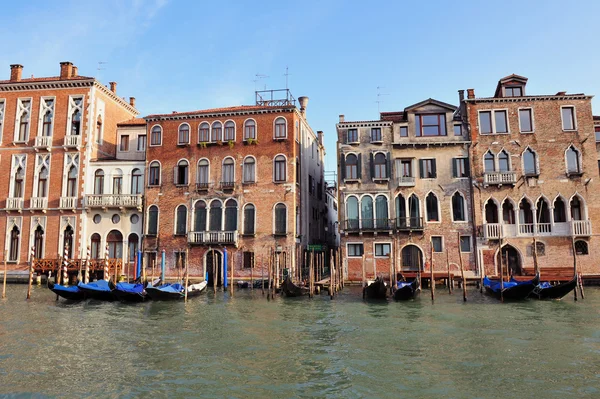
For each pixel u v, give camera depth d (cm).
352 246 2727
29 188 2997
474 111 2709
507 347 1209
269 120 2841
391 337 1338
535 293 2039
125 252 2892
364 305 1956
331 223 4384
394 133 2759
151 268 2858
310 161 3344
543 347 1205
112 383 953
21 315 1742
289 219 2731
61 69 3127
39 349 1221
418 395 880
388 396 877
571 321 1541
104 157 3158
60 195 2959
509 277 2334
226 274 2652
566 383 934
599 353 1141
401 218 2673
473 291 2370
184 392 902
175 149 2927
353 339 1319
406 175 2730
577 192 2575
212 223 2820
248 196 2798
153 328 1491
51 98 3069
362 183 2745
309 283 2391
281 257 2694
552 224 2552
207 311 1825
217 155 2872
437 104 2734
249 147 2839
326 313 1758
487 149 2669
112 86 3353
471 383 940
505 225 2592
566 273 2438
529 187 2611
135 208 2900
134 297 2081
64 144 2983
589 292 2245
